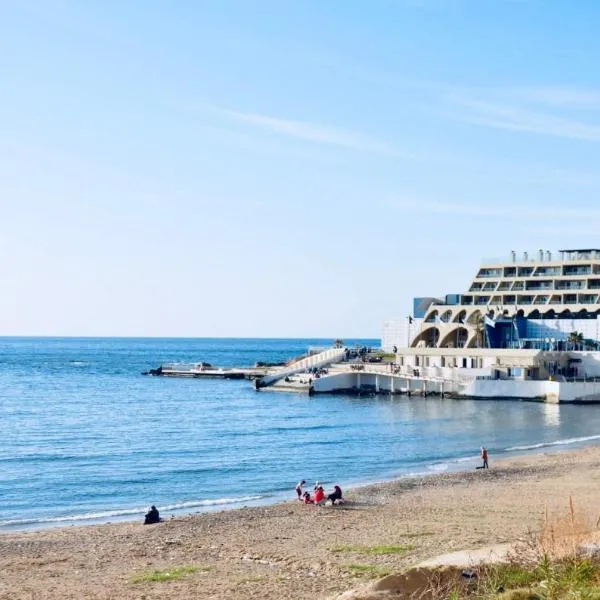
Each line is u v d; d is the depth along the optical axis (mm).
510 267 160000
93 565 37688
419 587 26422
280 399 149125
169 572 35469
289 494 62344
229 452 85750
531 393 135750
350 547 39906
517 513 49375
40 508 57844
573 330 145875
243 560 37812
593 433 100375
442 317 164125
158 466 76438
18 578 35156
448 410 126500
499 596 24719
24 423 113688
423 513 50219
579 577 24922
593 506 51500
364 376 154625
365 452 85312
